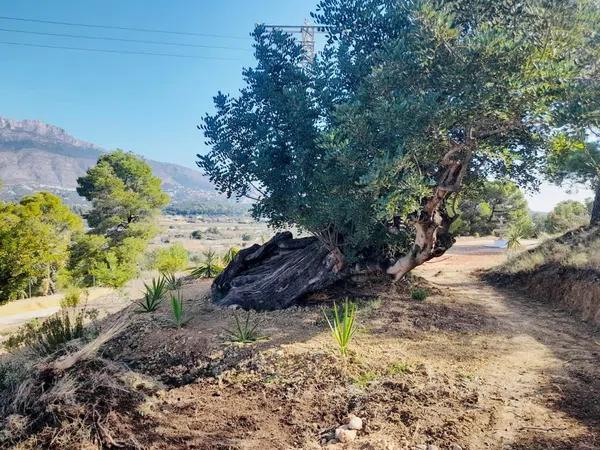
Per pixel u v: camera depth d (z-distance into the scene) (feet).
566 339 26.66
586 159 44.14
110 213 131.75
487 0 26.17
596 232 45.57
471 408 16.69
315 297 35.19
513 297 40.83
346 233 32.48
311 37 74.02
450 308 33.32
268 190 32.30
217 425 16.89
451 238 34.71
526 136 30.86
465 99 23.84
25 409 19.10
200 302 36.78
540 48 23.17
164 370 23.71
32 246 90.74
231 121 33.63
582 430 14.66
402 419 15.99
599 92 22.72
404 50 26.35
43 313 78.28
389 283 37.83
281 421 16.87
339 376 20.42
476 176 37.22
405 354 22.89
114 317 34.47
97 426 17.63
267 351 23.61
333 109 30.22
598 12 22.47
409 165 25.40
